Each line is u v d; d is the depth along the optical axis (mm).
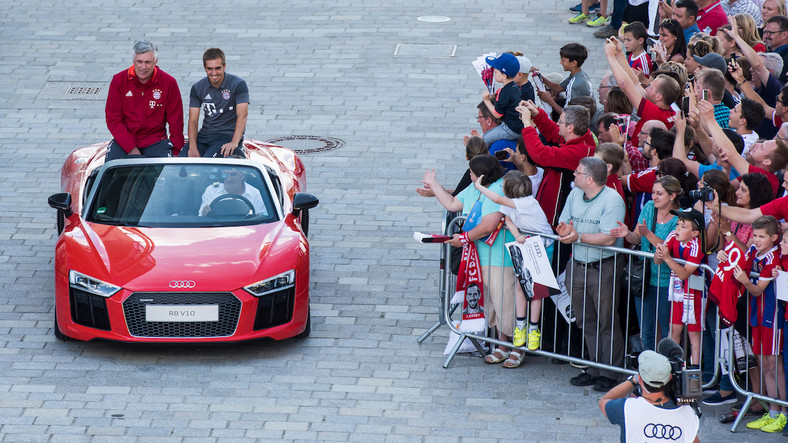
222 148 26312
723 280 18109
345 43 44031
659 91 23656
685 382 14492
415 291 25000
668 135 21312
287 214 23609
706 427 18812
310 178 32094
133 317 20797
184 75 40375
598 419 19172
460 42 43938
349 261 26625
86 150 27500
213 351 21812
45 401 19578
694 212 18406
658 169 20094
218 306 20844
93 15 46750
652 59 32000
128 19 46344
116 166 24078
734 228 19547
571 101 25547
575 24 45781
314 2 49062
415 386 20406
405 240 28000
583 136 21281
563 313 20828
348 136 35469
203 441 18219
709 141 22531
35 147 34344
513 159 22688
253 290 21047
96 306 20922
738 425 18812
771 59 28797
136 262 21219
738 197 19250
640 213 20281
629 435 14734
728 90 26844
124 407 19406
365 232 28469
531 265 20312
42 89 39219
